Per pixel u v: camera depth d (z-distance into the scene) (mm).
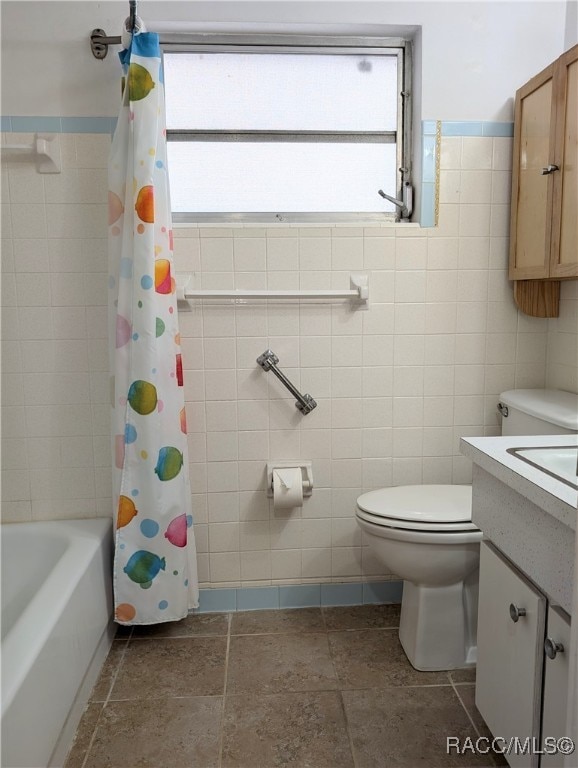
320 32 1927
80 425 1959
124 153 1719
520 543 1127
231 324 1963
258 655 1794
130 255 1715
